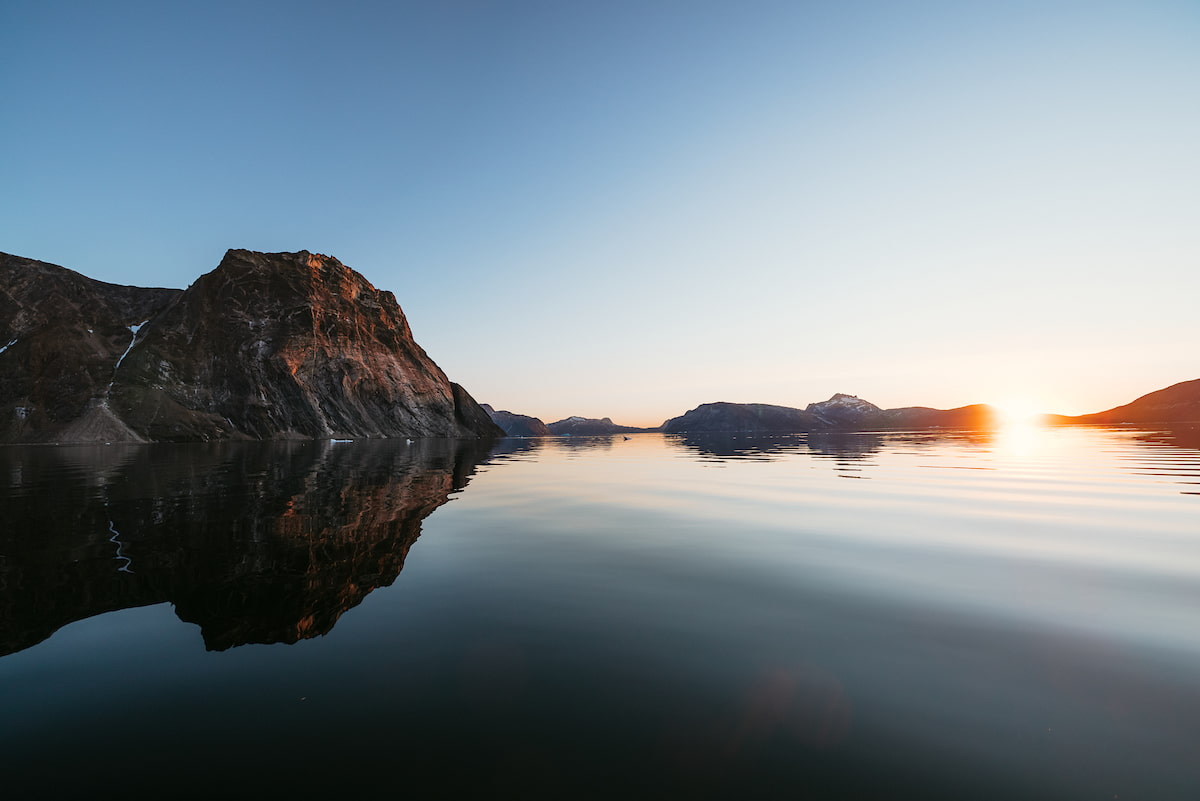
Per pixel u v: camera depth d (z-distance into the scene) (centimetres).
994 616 582
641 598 645
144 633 528
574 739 352
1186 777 309
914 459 3325
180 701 395
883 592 669
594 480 2145
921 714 383
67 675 436
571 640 517
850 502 1466
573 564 804
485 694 410
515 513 1282
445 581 712
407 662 465
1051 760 328
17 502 1395
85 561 790
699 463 3231
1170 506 1342
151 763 322
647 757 332
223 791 297
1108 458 3070
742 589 681
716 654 486
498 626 553
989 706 392
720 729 364
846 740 351
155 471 2444
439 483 1995
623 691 417
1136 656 476
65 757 326
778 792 299
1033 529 1062
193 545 901
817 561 822
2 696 400
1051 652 486
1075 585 693
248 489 1722
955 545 928
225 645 500
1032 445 4869
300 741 347
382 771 317
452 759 329
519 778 310
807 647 501
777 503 1454
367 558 830
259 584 689
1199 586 686
